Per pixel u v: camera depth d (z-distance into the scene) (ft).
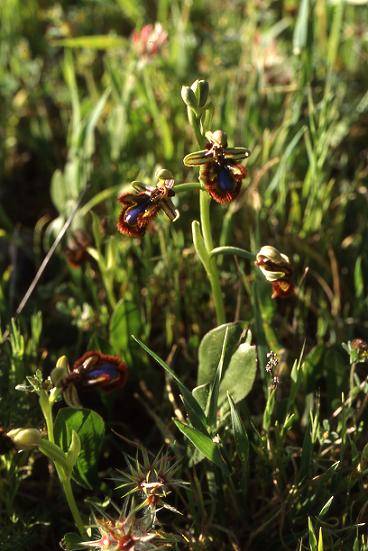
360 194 1.53
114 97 1.65
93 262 1.47
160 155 1.62
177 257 1.42
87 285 1.47
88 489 1.26
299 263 1.48
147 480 1.10
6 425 1.23
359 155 1.66
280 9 2.06
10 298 1.42
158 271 1.43
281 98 1.68
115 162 1.59
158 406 1.34
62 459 1.09
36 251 1.54
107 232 1.47
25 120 1.86
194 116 1.12
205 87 1.11
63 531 1.24
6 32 1.93
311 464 1.20
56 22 1.95
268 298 1.26
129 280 1.43
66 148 1.81
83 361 1.17
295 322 1.38
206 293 1.44
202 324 1.42
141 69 1.61
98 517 1.22
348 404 1.22
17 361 1.25
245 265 1.47
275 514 1.19
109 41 1.67
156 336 1.45
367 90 1.77
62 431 1.16
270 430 1.22
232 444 1.23
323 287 1.47
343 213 1.51
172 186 1.12
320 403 1.32
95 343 1.29
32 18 2.11
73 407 1.15
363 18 1.97
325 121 1.45
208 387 1.18
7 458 1.20
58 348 1.43
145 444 1.33
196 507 1.23
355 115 1.65
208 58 1.78
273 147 1.55
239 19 2.01
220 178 1.10
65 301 1.47
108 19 2.11
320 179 1.47
